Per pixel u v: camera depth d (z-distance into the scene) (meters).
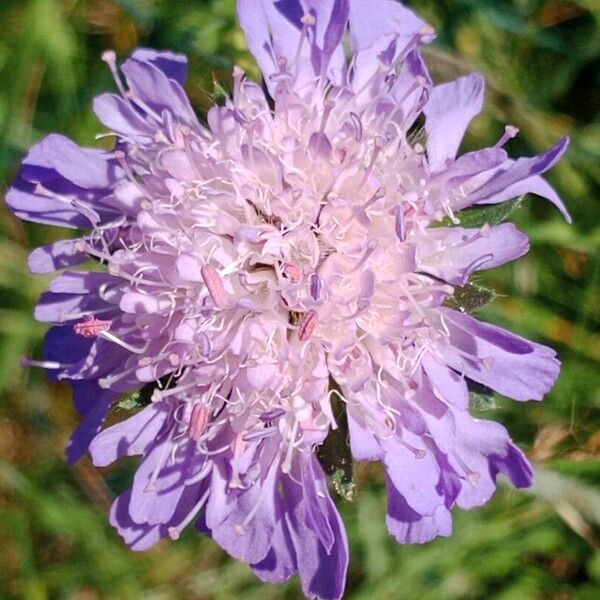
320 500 0.05
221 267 0.05
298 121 0.05
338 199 0.05
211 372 0.05
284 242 0.05
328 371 0.05
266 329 0.05
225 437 0.05
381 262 0.05
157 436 0.05
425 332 0.05
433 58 0.07
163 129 0.05
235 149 0.05
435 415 0.05
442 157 0.05
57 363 0.06
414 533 0.05
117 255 0.05
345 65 0.05
